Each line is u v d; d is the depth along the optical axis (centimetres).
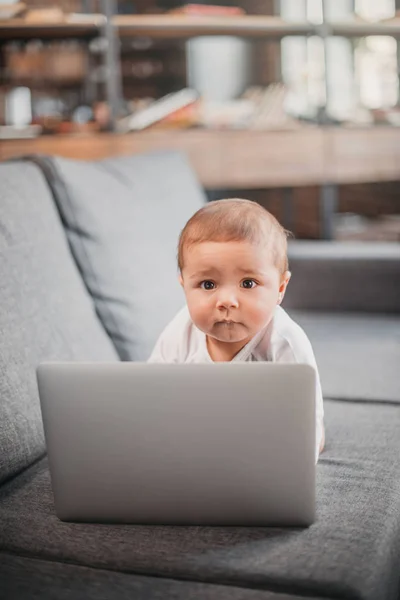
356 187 418
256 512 94
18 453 115
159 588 85
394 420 136
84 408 93
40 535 96
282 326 119
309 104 334
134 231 164
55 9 261
